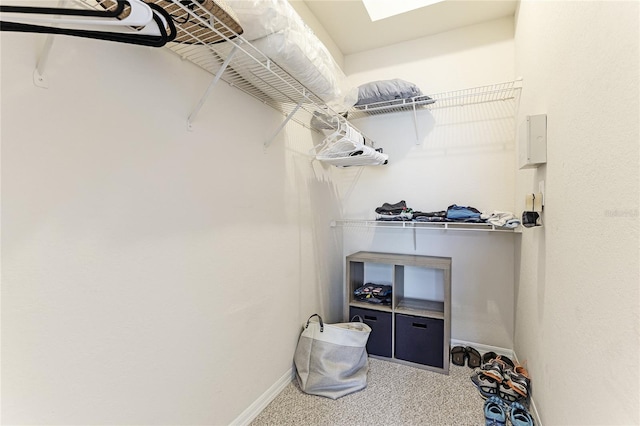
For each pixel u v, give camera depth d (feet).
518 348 6.60
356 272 8.29
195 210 4.04
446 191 7.89
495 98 7.35
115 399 3.08
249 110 5.10
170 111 3.68
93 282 2.88
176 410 3.76
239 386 4.85
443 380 6.38
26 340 2.44
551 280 4.11
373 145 8.30
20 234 2.40
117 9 2.02
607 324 2.57
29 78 2.43
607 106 2.58
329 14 7.19
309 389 5.86
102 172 2.95
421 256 8.03
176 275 3.76
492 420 4.98
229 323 4.64
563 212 3.65
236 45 3.22
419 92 7.17
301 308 6.76
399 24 7.54
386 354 7.26
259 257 5.34
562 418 3.66
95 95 2.89
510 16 7.20
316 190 7.50
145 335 3.38
